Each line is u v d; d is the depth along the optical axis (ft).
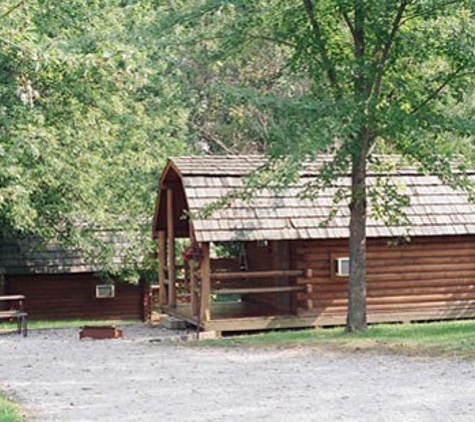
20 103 73.31
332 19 68.90
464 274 81.35
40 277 111.14
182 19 69.51
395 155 80.48
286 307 81.51
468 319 80.74
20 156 79.30
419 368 50.98
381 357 56.03
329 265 77.71
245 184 71.51
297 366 53.83
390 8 63.41
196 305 78.79
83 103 89.20
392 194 69.97
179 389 46.39
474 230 79.25
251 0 66.13
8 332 85.56
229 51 71.10
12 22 46.03
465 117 69.51
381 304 79.30
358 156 67.05
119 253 108.78
